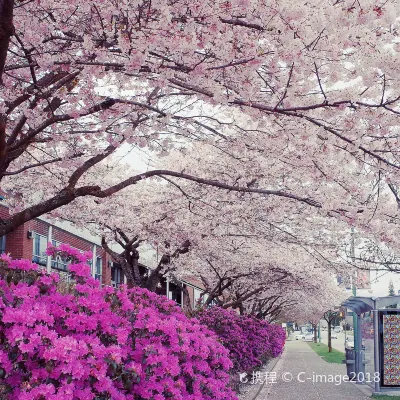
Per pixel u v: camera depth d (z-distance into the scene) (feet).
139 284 42.27
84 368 13.88
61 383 13.76
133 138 23.52
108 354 14.85
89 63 16.55
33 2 16.89
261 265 56.54
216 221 36.24
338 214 23.95
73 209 41.09
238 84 18.29
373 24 15.94
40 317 14.23
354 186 24.20
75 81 21.13
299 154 23.84
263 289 72.74
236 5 14.70
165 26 14.48
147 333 19.92
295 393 52.13
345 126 18.71
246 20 16.17
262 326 75.20
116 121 22.77
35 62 17.80
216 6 14.73
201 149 35.58
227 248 47.11
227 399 26.18
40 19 18.98
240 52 16.97
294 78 17.70
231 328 52.70
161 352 18.85
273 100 19.93
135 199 41.75
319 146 22.72
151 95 22.66
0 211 46.65
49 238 56.75
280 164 29.30
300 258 59.31
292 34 14.89
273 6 14.43
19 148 20.92
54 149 31.07
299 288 79.41
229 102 17.70
